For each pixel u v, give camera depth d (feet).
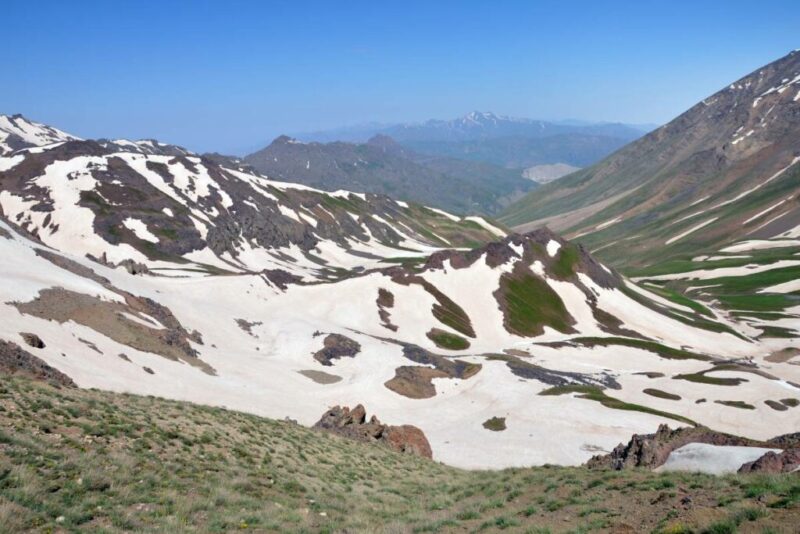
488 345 432.25
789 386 320.09
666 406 282.77
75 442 84.12
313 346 321.11
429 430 237.04
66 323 197.47
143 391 176.55
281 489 94.63
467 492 106.22
